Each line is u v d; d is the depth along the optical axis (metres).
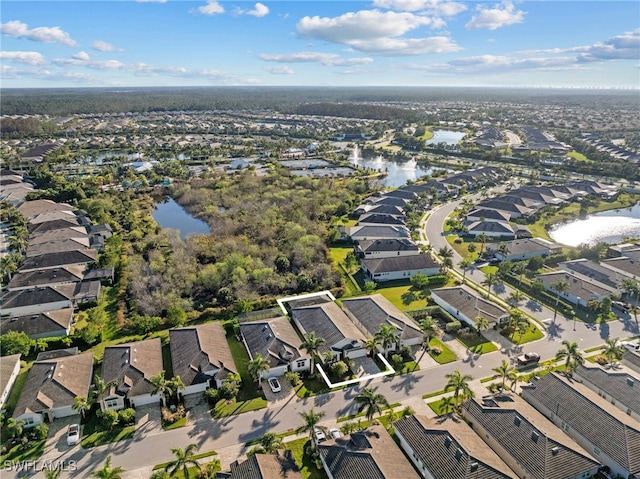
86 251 135.25
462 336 93.31
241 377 80.50
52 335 93.69
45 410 69.38
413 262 124.94
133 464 62.16
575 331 96.19
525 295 113.00
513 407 66.31
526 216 175.12
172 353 84.69
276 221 161.75
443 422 64.88
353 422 69.75
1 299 109.19
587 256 134.38
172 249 138.75
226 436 67.19
